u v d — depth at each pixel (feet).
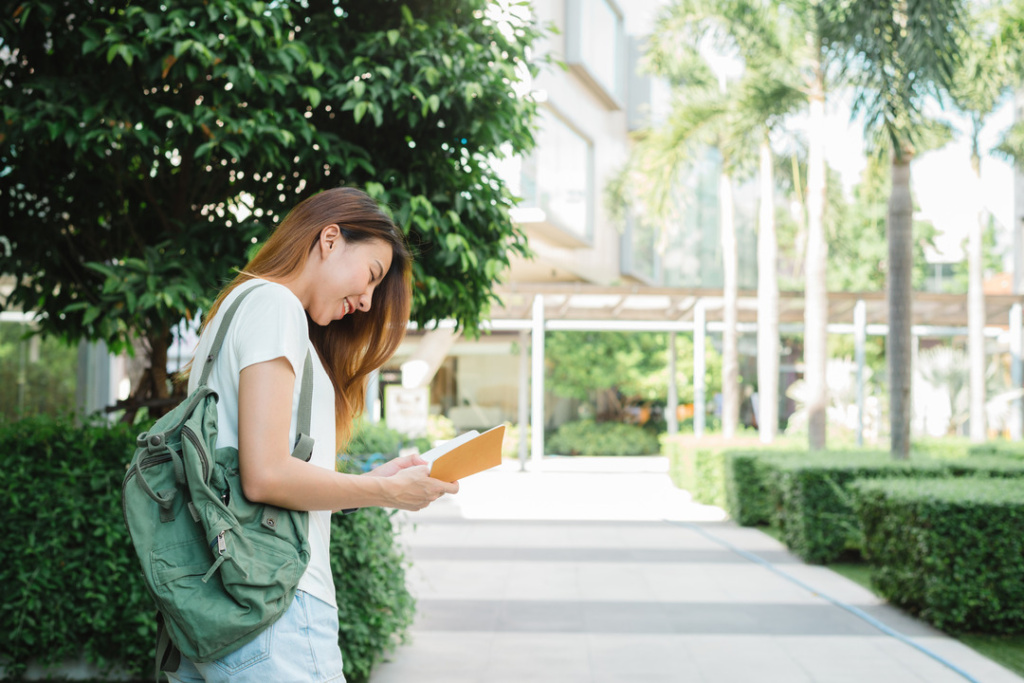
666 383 70.08
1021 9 30.96
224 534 4.36
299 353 4.79
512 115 12.95
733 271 48.16
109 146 11.57
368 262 5.25
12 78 12.13
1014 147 43.21
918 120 24.85
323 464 5.04
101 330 15.06
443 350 50.60
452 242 11.79
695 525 33.04
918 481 19.63
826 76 36.63
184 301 11.61
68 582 13.06
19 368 23.75
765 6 37.88
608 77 78.48
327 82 12.15
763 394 43.98
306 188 13.15
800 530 25.29
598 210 77.97
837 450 32.78
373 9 12.91
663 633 17.12
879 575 19.90
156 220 15.12
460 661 15.12
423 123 12.67
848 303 55.26
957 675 14.34
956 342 63.57
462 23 13.02
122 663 13.41
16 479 12.91
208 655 4.41
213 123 11.25
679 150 45.14
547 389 73.15
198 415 4.58
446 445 6.03
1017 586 16.47
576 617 18.48
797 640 16.60
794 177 50.14
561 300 55.88
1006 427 59.16
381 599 13.97
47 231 14.07
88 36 10.66
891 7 23.86
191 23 10.66
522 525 32.78
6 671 13.07
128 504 4.50
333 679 4.82
